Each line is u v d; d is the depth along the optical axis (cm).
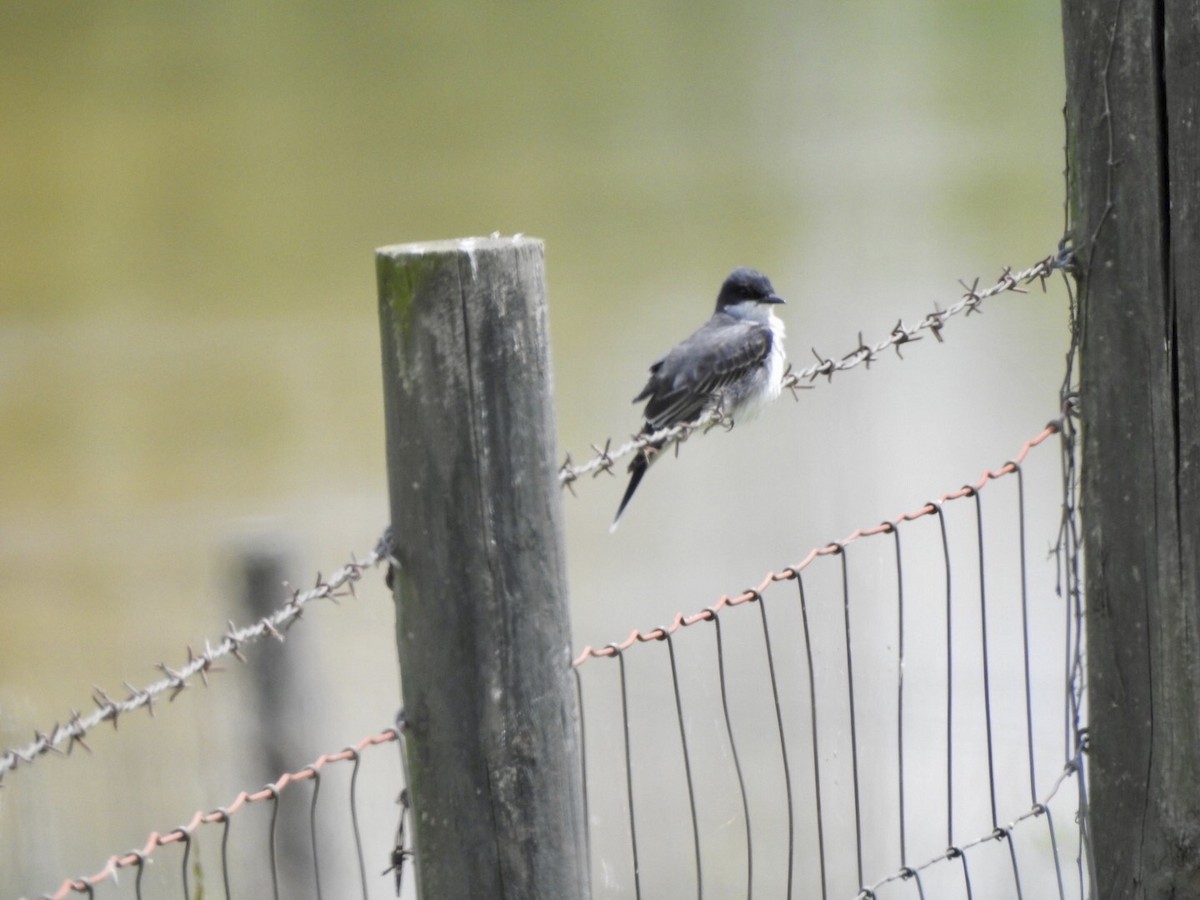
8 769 367
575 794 410
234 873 946
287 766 942
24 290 2186
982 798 1036
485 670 393
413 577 393
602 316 2000
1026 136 2422
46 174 2500
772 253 2111
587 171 2397
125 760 965
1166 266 468
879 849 1013
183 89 2667
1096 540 495
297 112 2597
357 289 2191
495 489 388
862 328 1917
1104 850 510
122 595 1438
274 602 946
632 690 1180
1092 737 507
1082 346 490
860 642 1252
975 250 2088
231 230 2325
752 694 1155
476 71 2733
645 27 2953
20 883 952
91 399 1870
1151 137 464
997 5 2961
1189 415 471
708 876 1006
